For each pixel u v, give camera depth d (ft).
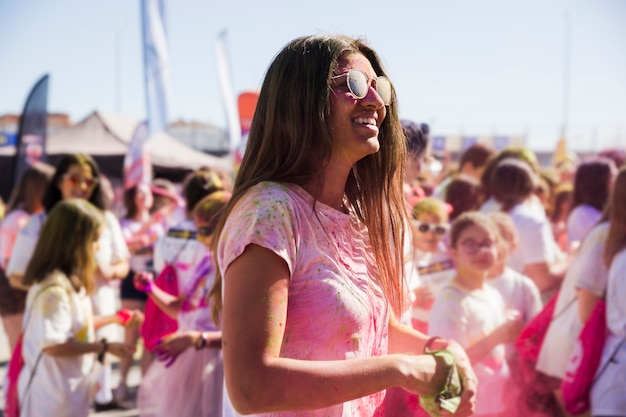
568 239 15.42
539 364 11.37
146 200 19.42
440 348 5.16
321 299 4.30
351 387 4.15
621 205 10.84
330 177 4.66
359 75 4.55
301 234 4.32
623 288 10.62
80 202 10.70
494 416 10.15
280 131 4.59
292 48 4.67
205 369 10.96
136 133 25.67
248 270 4.08
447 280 10.87
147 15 25.55
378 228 5.03
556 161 34.71
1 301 14.40
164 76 25.73
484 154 18.20
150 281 11.10
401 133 5.24
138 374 19.99
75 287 10.31
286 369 4.01
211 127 62.03
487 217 10.71
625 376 10.68
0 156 43.75
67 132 46.62
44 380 10.09
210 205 11.04
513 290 11.65
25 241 13.69
